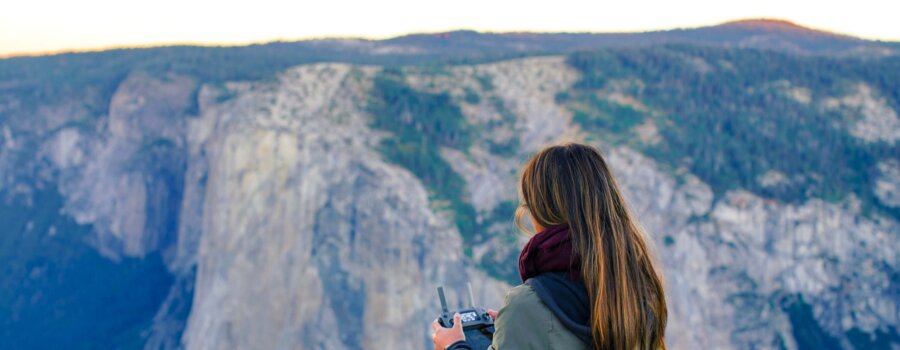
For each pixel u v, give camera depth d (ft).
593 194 9.77
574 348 9.36
